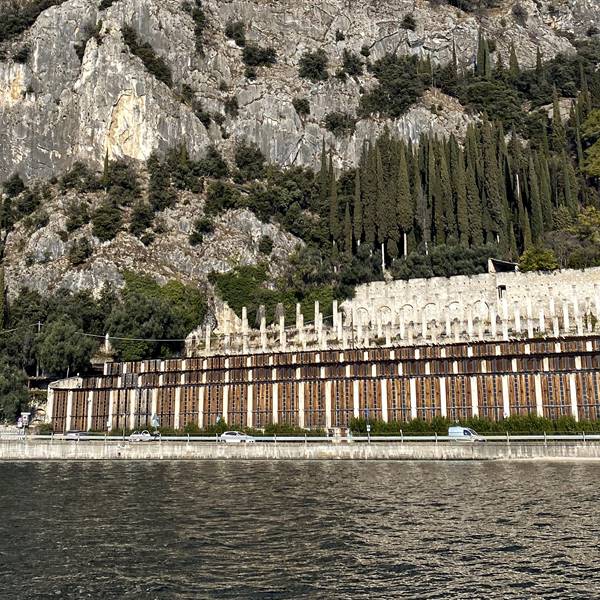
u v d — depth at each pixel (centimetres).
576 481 4844
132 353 9756
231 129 15550
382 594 2550
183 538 3422
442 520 3722
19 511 4153
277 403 8206
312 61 16812
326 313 11006
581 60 18112
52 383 9012
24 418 8431
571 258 10056
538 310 9800
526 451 6084
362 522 3712
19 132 15025
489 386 7469
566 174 11581
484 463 5991
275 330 10638
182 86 15800
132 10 15912
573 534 3359
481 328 8575
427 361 7712
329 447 6494
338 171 15062
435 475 5306
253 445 6681
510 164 11750
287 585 2669
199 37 16700
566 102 16538
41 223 12606
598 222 10606
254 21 17788
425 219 11231
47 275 11456
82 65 15538
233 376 8419
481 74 17712
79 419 8856
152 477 5494
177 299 11212
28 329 10062
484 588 2605
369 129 15588
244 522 3762
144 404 8706
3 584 2722
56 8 16225
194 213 12850
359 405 7881
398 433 7150
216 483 5106
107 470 6025
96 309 10638
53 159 14912
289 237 12775
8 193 14300
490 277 10088
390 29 18438
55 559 3066
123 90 14788
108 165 14100
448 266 10381
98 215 12275
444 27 19050
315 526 3641
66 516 3991
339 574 2798
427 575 2770
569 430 6750
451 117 15762
